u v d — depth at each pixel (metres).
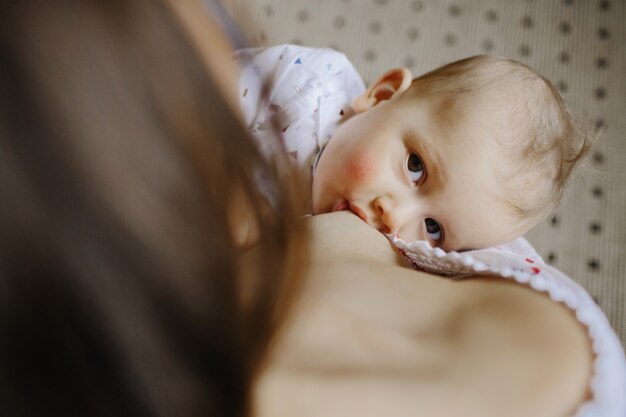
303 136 0.91
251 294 0.33
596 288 1.17
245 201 0.31
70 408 0.28
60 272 0.24
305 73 0.96
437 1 1.48
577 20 1.45
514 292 0.49
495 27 1.45
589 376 0.44
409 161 0.81
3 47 0.22
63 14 0.23
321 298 0.48
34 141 0.23
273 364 0.42
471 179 0.80
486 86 0.84
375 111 0.86
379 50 1.43
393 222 0.79
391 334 0.46
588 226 1.22
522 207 0.82
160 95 0.25
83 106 0.23
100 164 0.23
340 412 0.41
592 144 0.97
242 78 0.59
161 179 0.25
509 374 0.42
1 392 0.26
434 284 0.51
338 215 0.68
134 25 0.24
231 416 0.32
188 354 0.28
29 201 0.23
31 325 0.25
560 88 1.36
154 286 0.26
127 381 0.27
